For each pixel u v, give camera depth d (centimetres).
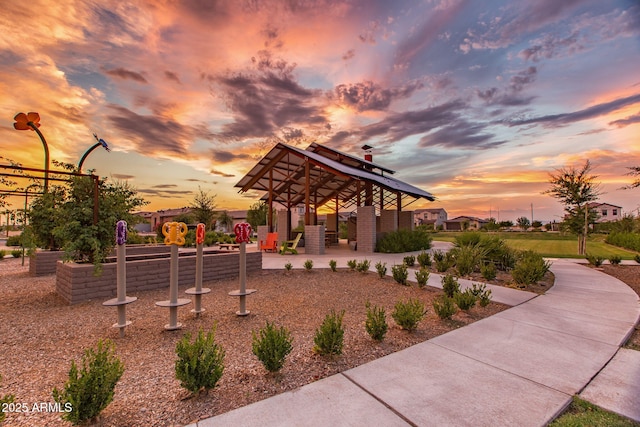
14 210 823
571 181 1485
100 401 202
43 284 712
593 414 221
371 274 853
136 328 416
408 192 1666
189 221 2719
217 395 244
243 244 480
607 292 639
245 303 515
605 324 434
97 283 568
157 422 207
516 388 256
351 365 303
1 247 1786
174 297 414
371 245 1534
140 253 999
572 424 209
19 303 544
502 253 922
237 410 222
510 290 658
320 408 224
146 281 634
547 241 2483
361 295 619
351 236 2188
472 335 389
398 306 415
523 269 691
